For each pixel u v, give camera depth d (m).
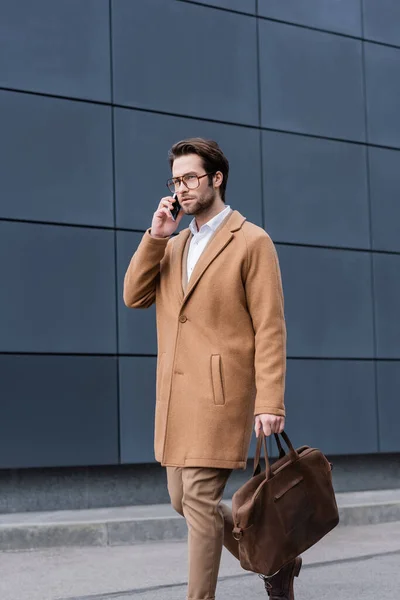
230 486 9.36
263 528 3.82
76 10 8.92
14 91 8.55
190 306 3.87
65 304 8.62
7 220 8.42
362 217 10.34
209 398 3.81
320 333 9.91
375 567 6.25
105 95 8.98
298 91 10.10
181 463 3.83
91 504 8.74
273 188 9.81
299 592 5.42
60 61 8.80
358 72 10.52
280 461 3.93
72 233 8.70
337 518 3.95
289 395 9.65
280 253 9.78
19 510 8.41
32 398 8.41
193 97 9.48
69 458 8.52
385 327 10.34
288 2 10.16
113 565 6.45
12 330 8.36
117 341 8.85
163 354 3.97
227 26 9.74
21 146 8.54
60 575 6.06
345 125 10.36
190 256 3.97
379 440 10.15
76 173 8.77
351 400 10.02
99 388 8.72
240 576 5.88
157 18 9.34
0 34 8.55
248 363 3.87
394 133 10.70
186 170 3.88
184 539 7.72
